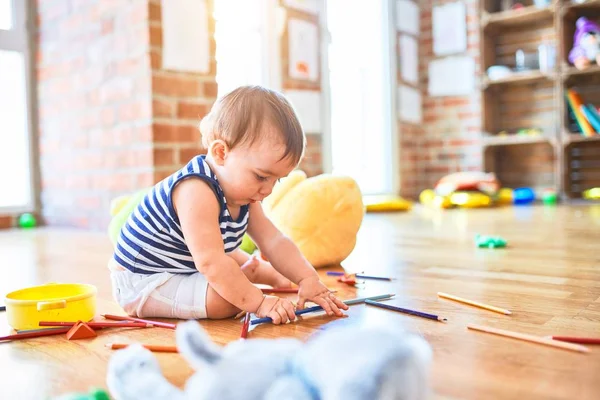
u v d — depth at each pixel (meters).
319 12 3.64
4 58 3.14
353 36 4.18
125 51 2.62
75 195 3.01
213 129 1.01
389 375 0.43
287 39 3.40
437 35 4.64
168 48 2.57
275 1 3.32
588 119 3.91
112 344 0.88
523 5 4.30
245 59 3.31
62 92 3.04
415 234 2.36
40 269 1.71
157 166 2.55
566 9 3.89
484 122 4.27
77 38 2.91
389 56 4.37
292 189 1.67
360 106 4.33
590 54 3.84
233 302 1.00
